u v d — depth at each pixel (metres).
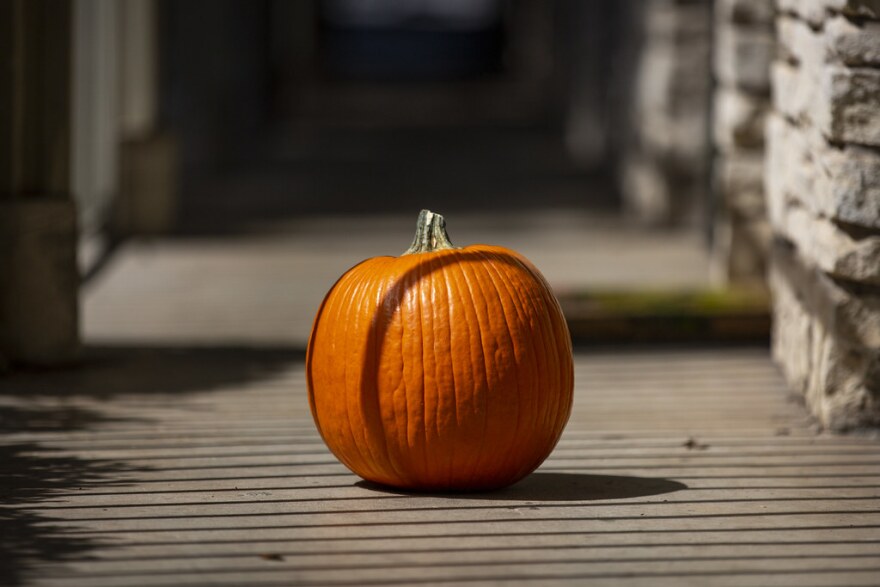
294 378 7.98
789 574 4.40
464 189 19.86
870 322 6.45
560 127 28.97
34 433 6.45
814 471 5.82
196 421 6.75
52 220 8.12
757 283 10.70
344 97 37.69
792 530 4.91
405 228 15.77
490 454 5.20
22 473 5.66
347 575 4.34
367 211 17.31
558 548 4.64
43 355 8.17
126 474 5.66
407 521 4.96
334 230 15.56
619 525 4.94
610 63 21.02
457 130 30.36
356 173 21.95
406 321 5.15
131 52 14.58
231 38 23.66
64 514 5.03
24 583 4.24
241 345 9.14
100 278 12.20
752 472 5.80
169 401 7.25
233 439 6.35
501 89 40.19
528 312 5.25
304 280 12.16
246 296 11.30
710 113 13.97
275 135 28.36
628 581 4.30
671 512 5.12
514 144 27.16
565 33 28.02
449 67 48.75
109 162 14.41
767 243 10.65
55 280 8.17
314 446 6.21
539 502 5.26
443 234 5.43
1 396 7.32
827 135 6.36
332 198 18.70
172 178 15.18
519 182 20.83
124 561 4.47
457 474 5.26
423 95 38.84
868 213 6.23
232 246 14.28
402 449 5.19
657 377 8.02
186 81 18.72
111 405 7.12
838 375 6.53
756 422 6.85
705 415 7.03
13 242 8.06
